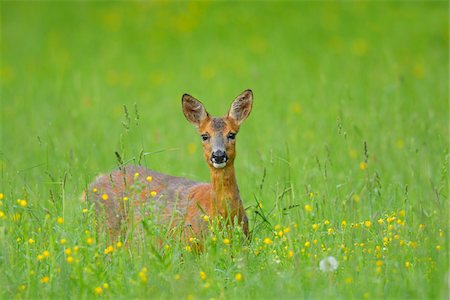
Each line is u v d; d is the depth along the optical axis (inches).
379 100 789.2
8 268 406.9
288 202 498.3
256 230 457.4
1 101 899.4
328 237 444.5
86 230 423.2
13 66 1147.9
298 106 791.7
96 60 1162.0
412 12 1256.8
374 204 495.8
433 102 796.6
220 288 386.6
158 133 718.5
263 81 940.0
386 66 999.0
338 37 1173.1
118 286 388.8
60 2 1460.4
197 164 670.5
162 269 402.9
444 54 1056.8
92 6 1429.6
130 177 493.4
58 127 761.0
